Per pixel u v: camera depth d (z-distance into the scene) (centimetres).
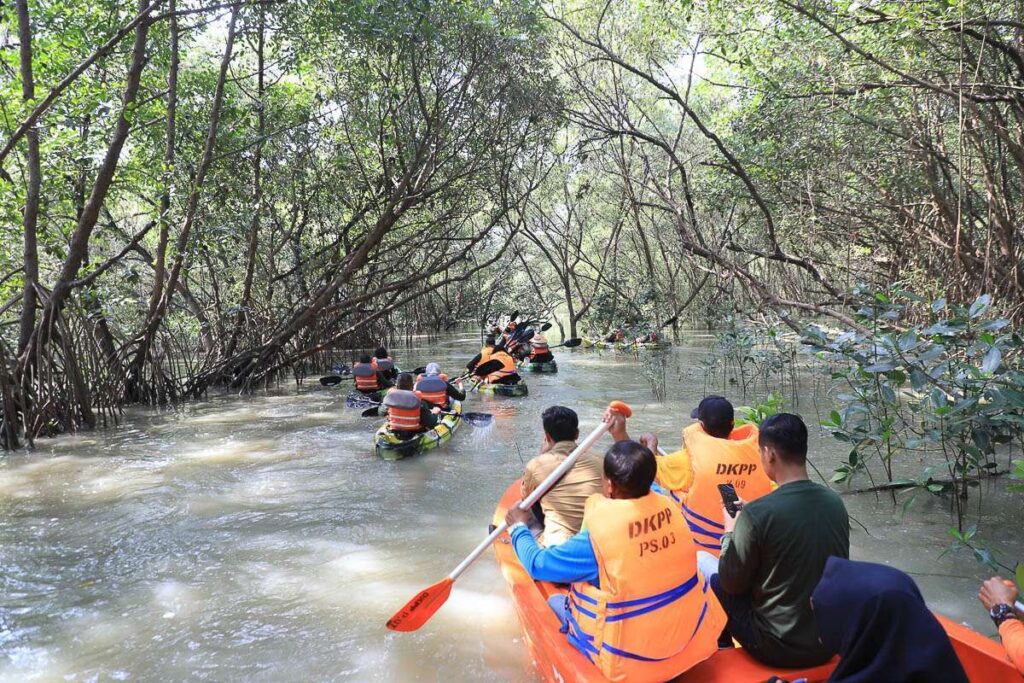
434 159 1474
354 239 1625
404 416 834
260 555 538
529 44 1442
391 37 1273
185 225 1223
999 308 875
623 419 400
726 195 1422
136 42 1056
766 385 1216
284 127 1368
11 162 1227
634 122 2250
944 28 805
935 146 1090
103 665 390
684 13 1274
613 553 287
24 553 553
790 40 1082
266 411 1162
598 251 2664
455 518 609
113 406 1095
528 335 1516
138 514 641
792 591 279
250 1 1054
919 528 539
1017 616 271
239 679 373
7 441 918
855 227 1297
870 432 599
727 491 367
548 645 328
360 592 471
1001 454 712
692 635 288
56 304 1022
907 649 181
